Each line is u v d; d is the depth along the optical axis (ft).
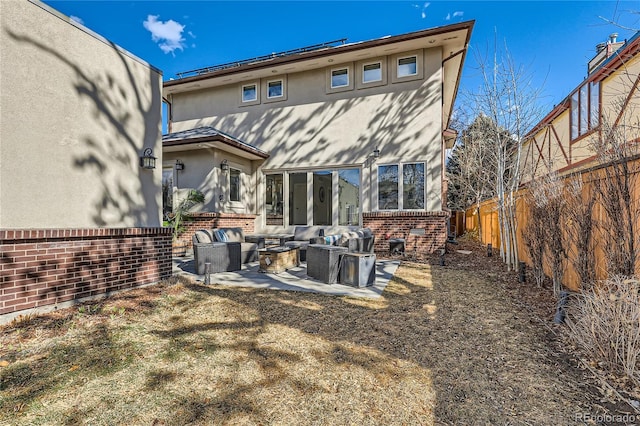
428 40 34.32
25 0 14.40
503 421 7.98
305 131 41.45
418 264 29.27
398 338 12.92
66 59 16.06
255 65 40.68
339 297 18.56
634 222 12.67
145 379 9.75
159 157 21.94
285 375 10.07
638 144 13.05
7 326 13.29
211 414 8.18
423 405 8.63
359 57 38.24
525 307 16.67
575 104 35.09
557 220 17.74
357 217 39.19
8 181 13.79
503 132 27.45
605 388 9.25
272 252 25.20
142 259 20.18
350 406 8.57
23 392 8.95
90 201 17.24
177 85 46.21
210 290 19.85
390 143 37.45
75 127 16.48
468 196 54.70
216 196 37.52
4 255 13.55
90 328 13.46
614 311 10.36
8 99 13.78
